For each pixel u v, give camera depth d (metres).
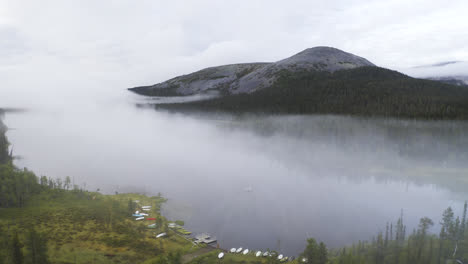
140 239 122.44
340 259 115.31
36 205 148.50
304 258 112.25
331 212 186.00
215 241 136.50
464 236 134.62
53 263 96.00
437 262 113.31
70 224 127.81
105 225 130.88
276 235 150.88
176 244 124.50
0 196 146.50
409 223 169.12
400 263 113.88
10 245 95.94
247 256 119.56
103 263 100.50
